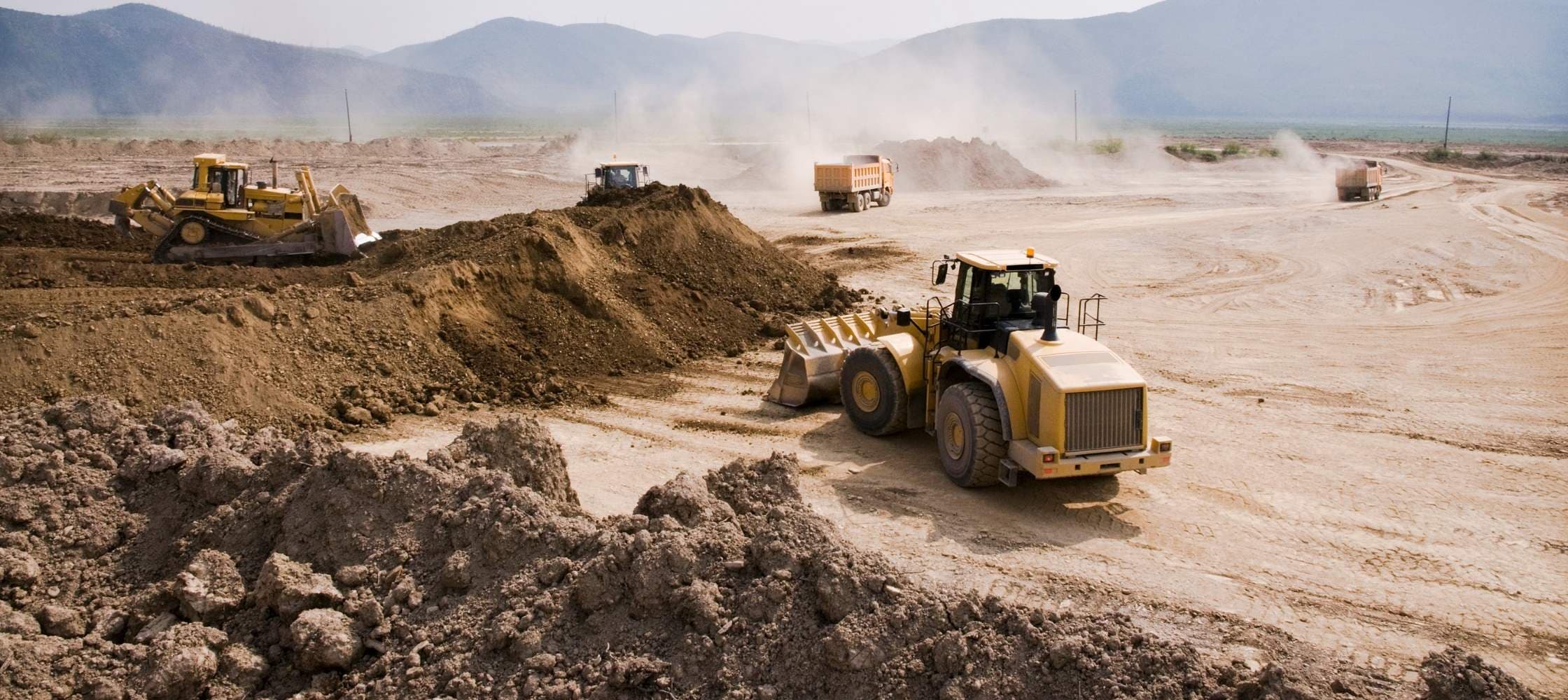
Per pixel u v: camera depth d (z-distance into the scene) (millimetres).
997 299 11398
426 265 17312
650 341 16672
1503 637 7812
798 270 21359
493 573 7109
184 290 17234
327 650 6551
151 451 8461
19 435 8516
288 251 22719
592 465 11625
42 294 16500
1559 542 9602
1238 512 10367
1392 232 33125
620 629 6688
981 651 6324
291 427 12227
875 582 6742
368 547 7434
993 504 10547
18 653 6469
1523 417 13930
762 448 12336
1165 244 31750
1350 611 8211
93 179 50469
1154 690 6039
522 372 14891
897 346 12305
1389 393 15297
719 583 6934
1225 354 18047
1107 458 9945
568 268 17203
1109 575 8859
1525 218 37188
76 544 7742
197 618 7043
